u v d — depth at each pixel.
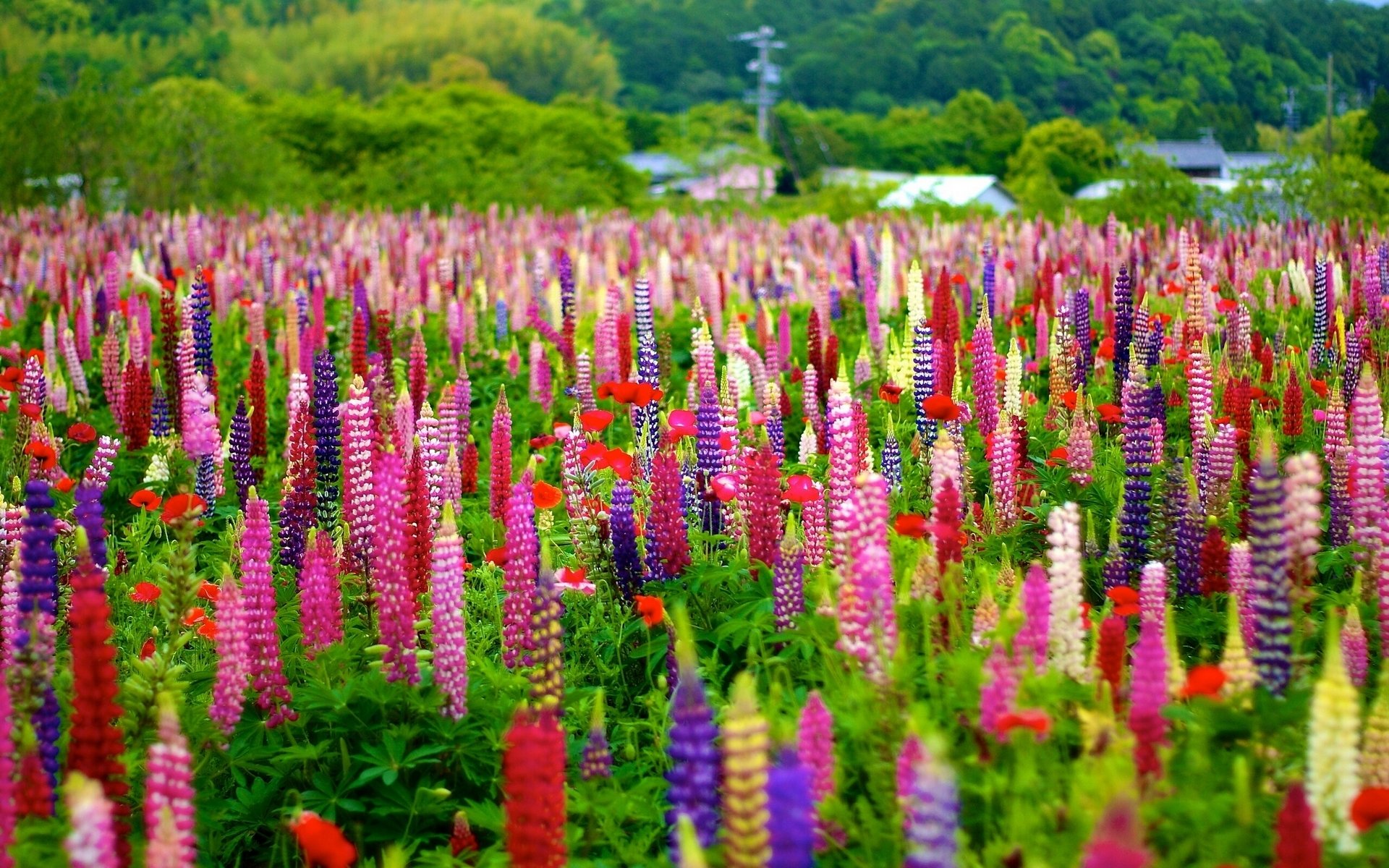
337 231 22.00
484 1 152.38
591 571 6.02
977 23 148.38
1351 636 4.73
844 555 4.84
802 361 11.76
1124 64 147.50
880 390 8.21
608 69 137.12
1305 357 9.49
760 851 3.14
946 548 4.82
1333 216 19.69
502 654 5.34
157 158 32.34
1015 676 3.91
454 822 4.68
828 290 13.27
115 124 32.09
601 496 6.67
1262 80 149.12
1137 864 2.63
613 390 6.93
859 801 3.77
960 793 3.76
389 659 4.86
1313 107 142.25
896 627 4.34
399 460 4.89
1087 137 69.38
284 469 8.57
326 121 45.72
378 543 4.87
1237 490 6.90
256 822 4.75
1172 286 11.58
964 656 4.01
